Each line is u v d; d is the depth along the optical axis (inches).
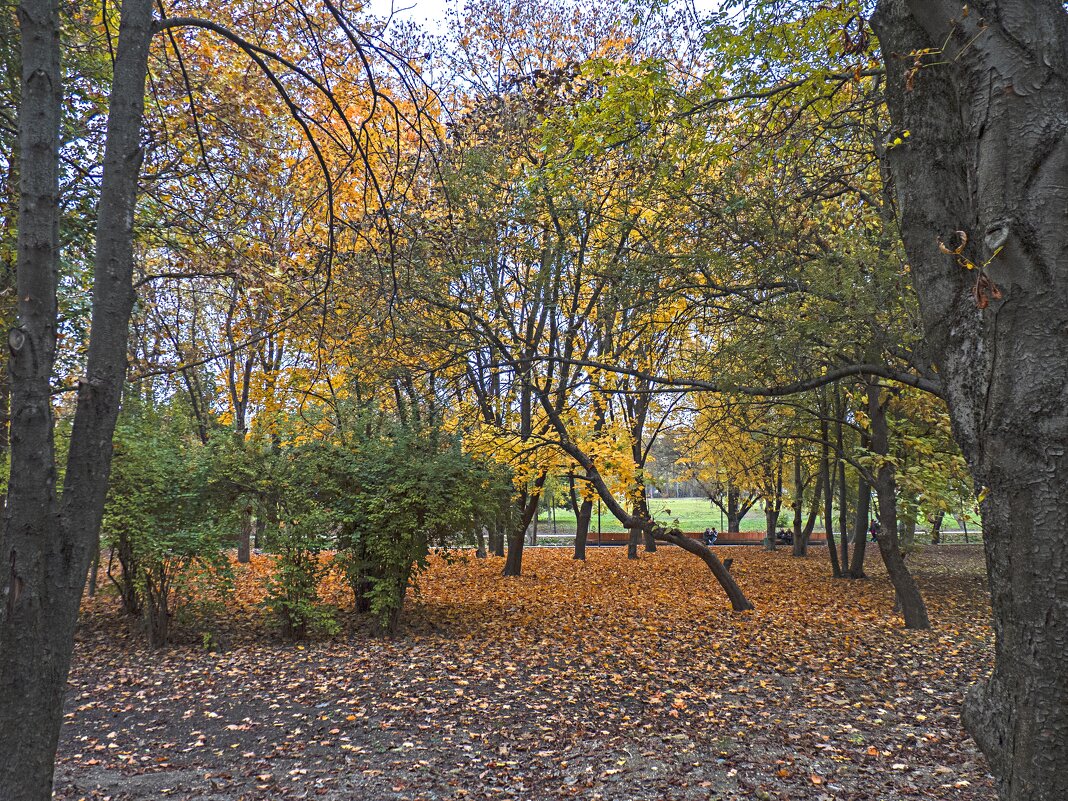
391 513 408.8
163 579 383.9
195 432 473.1
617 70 285.7
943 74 84.6
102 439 87.0
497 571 725.9
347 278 342.6
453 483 423.5
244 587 571.2
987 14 73.4
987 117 73.1
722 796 184.9
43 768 79.7
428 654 358.9
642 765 207.9
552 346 523.8
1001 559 71.7
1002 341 71.3
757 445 783.7
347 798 185.9
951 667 322.3
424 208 319.9
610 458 494.3
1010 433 70.0
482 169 394.6
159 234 323.3
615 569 749.9
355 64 229.5
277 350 601.0
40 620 80.5
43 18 86.2
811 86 260.1
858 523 693.3
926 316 85.7
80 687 303.9
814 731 237.0
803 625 430.6
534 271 546.9
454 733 238.4
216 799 185.2
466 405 572.4
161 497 389.1
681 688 291.9
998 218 71.0
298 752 222.2
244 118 339.9
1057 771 65.6
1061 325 68.0
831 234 349.7
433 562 770.8
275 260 318.0
